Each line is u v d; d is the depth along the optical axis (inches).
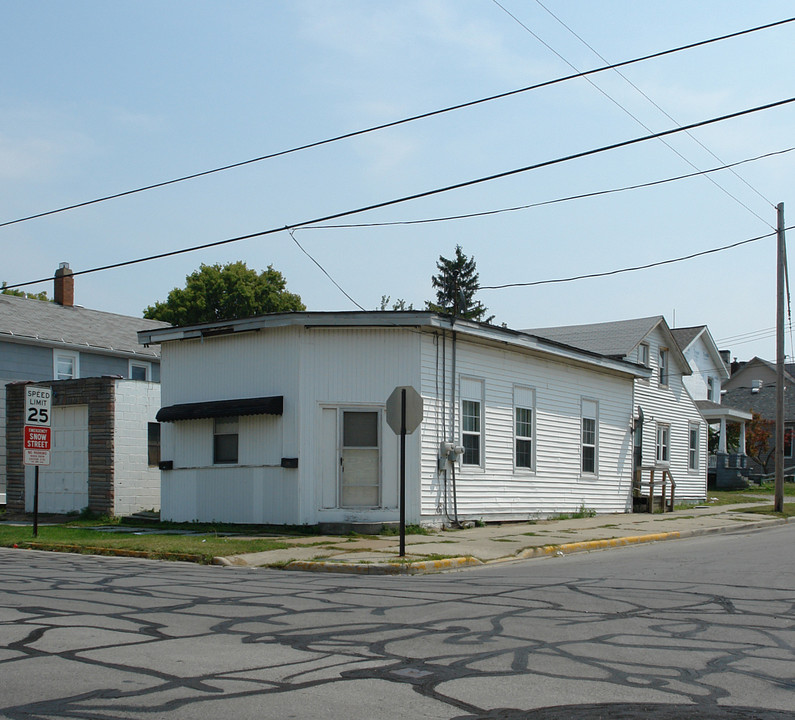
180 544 642.8
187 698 234.2
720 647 306.3
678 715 223.8
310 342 758.5
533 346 885.2
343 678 256.7
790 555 609.9
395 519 748.6
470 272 3206.2
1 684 248.4
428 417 770.2
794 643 314.2
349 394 754.2
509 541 687.7
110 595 417.1
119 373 1334.9
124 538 698.8
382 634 323.9
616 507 1063.6
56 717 218.1
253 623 344.5
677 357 1338.6
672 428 1306.6
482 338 824.9
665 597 420.5
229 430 797.2
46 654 285.7
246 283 2458.2
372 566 547.5
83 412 945.5
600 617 364.2
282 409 755.4
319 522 742.5
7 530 783.7
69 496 946.7
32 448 721.0
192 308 2413.9
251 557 595.2
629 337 1224.8
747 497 1454.2
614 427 1072.8
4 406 1176.2
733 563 563.2
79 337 1284.4
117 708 225.3
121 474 917.2
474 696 238.8
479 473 830.5
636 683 255.3
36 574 501.4
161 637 314.5
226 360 800.3
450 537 707.4
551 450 941.2
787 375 2440.9
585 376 1015.0
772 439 2183.8
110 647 296.8
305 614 366.9
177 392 834.8
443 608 385.7
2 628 329.1
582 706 230.7
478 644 307.0
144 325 1482.5
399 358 761.0
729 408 1692.9
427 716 219.8
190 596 417.4
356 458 753.6
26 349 1211.9
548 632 330.6
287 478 749.9
